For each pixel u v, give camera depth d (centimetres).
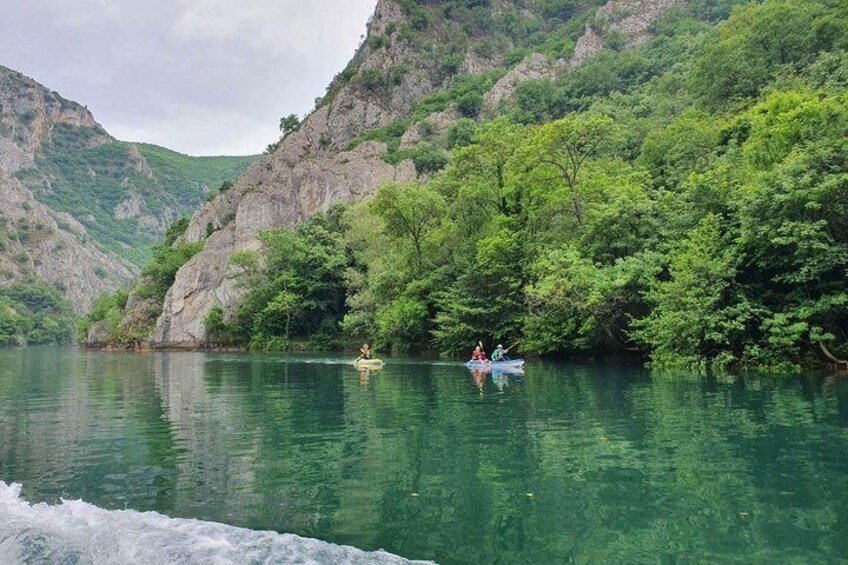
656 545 783
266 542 811
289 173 10062
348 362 4556
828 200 2580
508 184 4438
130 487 1109
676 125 5050
